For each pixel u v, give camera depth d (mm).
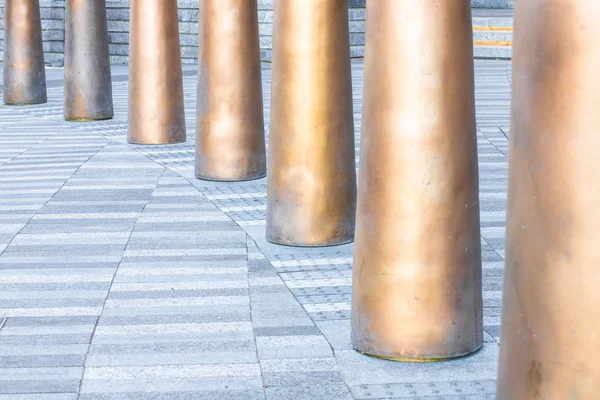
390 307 5645
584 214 3225
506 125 15344
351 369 5586
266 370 5625
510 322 3504
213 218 9648
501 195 10398
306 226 8422
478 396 5145
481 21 28516
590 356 3285
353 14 27250
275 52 8305
